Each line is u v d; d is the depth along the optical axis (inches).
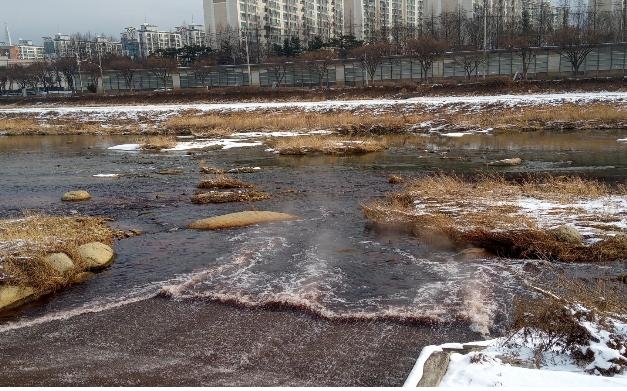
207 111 1943.9
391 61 2341.3
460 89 1915.6
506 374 242.2
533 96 1697.8
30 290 395.9
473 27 2866.6
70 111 2134.6
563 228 472.1
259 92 2220.7
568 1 4352.9
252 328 338.0
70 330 344.5
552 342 275.3
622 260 434.9
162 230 576.7
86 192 769.6
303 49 3061.0
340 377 278.4
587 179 794.2
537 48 2078.0
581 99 1584.6
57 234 511.8
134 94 2412.6
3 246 454.6
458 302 365.1
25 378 286.0
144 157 1184.8
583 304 303.3
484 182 732.0
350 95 2069.4
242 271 438.6
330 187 798.5
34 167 1081.4
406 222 548.1
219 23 4200.3
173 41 5989.2
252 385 271.4
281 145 1218.0
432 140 1336.1
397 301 370.6
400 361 292.8
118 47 5088.6
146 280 427.8
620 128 1350.9
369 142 1229.7
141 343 323.6
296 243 513.0
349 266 445.1
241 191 765.9
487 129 1434.5
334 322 341.4
